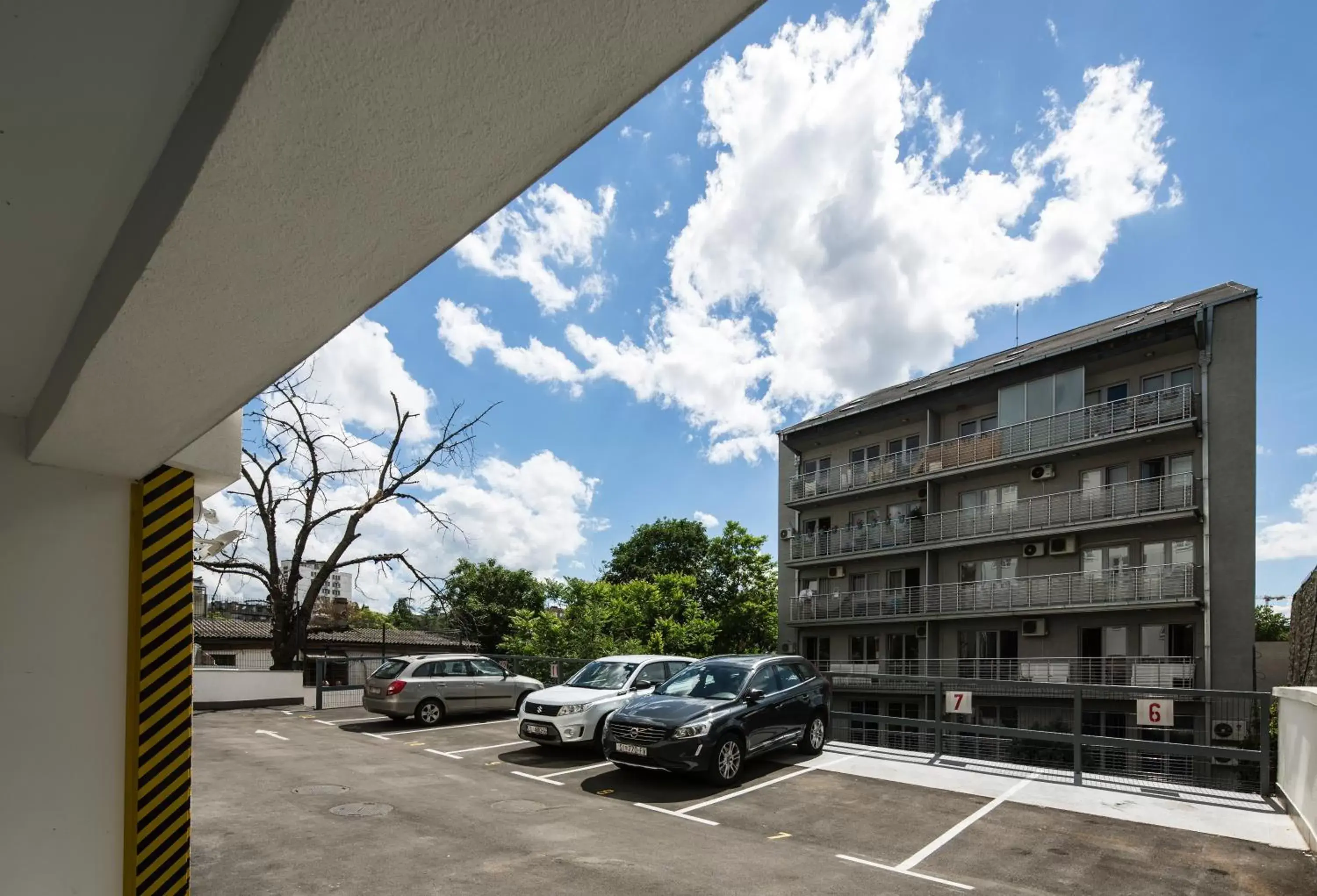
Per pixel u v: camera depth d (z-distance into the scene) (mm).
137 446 2781
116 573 3219
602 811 7992
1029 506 25875
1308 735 6926
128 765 3199
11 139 1375
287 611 22500
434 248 1566
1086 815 7891
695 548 47500
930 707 27469
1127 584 22828
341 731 14008
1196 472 22266
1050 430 25453
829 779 9492
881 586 30922
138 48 1141
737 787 9102
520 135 1240
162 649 3334
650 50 1110
